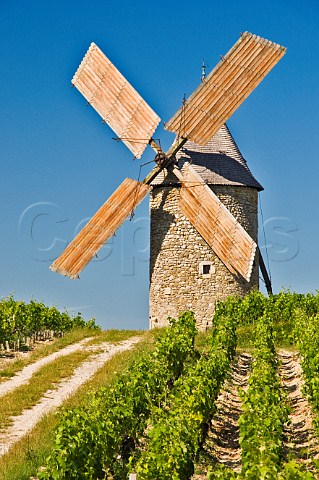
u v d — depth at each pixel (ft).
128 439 63.57
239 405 82.38
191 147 126.62
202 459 62.85
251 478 44.16
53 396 86.07
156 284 125.80
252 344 107.55
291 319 120.37
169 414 60.70
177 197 124.16
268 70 117.19
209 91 116.26
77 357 107.24
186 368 88.02
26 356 116.98
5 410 79.92
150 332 122.31
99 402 62.23
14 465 59.00
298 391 86.38
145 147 118.32
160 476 49.93
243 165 129.39
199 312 122.52
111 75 119.96
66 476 50.21
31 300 134.51
